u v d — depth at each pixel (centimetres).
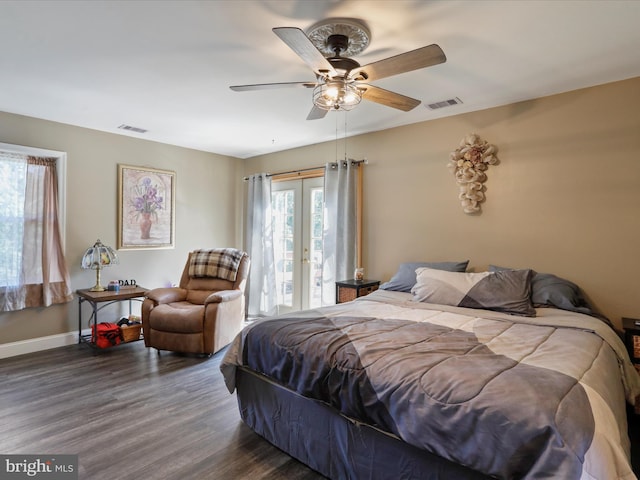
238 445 214
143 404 262
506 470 121
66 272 385
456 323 227
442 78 268
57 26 202
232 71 258
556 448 112
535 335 201
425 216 367
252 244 522
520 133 311
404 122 374
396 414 149
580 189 283
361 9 186
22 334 363
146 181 452
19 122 357
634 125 263
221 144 477
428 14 189
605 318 258
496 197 323
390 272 393
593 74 261
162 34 210
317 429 190
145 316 365
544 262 299
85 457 200
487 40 215
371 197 408
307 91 296
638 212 261
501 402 126
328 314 248
